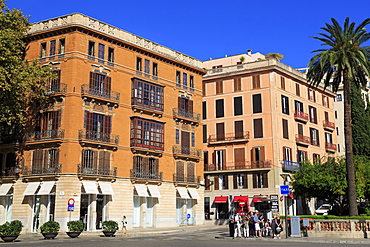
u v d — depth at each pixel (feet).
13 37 122.31
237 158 209.87
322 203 236.84
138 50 162.20
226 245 81.56
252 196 202.18
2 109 123.95
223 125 216.95
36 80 127.75
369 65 128.47
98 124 144.05
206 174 216.95
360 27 127.54
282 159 203.82
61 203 132.46
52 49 145.79
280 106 209.56
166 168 166.71
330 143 247.91
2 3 124.57
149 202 161.27
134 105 155.43
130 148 153.07
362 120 228.43
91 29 144.87
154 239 104.99
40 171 137.69
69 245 81.56
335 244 86.48
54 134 137.39
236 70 218.59
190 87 185.26
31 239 108.78
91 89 143.33
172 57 176.14
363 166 145.89
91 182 138.62
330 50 127.13
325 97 256.11
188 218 176.65
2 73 115.24
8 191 143.54
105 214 142.72
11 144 144.77
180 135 175.42
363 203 182.70
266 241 96.63
